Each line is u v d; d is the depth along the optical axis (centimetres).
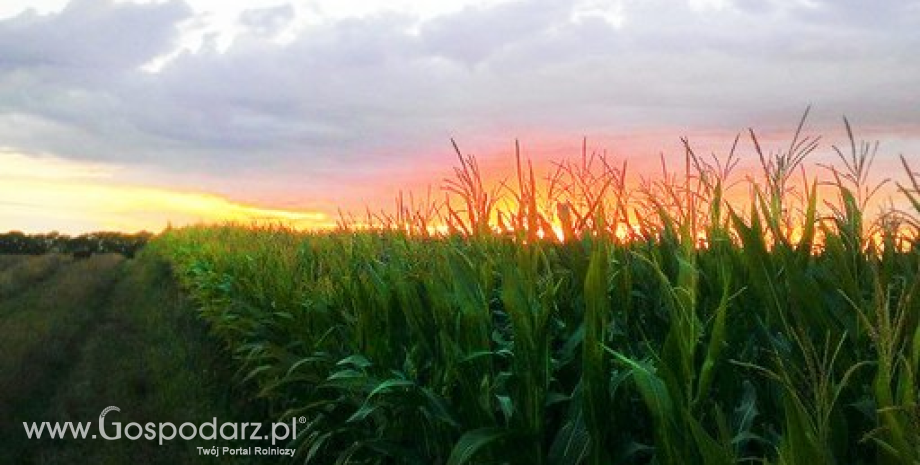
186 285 1773
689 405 263
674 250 370
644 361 304
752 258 308
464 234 492
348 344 558
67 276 2638
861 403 258
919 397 216
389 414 456
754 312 330
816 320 284
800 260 335
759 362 315
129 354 1188
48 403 930
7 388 933
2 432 794
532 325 338
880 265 337
